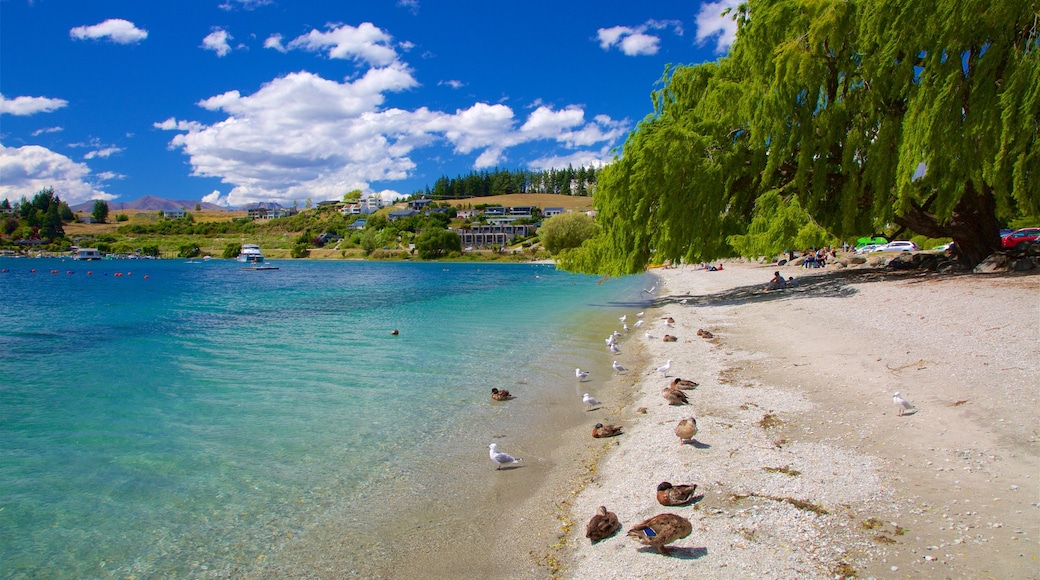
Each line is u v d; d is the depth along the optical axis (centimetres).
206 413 1424
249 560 749
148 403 1530
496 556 736
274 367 1978
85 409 1480
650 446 1059
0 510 908
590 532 743
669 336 2202
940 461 869
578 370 1672
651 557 686
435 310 3822
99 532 834
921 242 6656
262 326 3162
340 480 996
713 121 3338
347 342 2505
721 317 2753
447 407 1430
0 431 1298
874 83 2839
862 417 1105
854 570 619
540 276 8538
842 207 3231
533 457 1077
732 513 770
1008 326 1681
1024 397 1088
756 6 3253
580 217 13175
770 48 3164
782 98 3052
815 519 734
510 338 2517
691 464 950
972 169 2528
